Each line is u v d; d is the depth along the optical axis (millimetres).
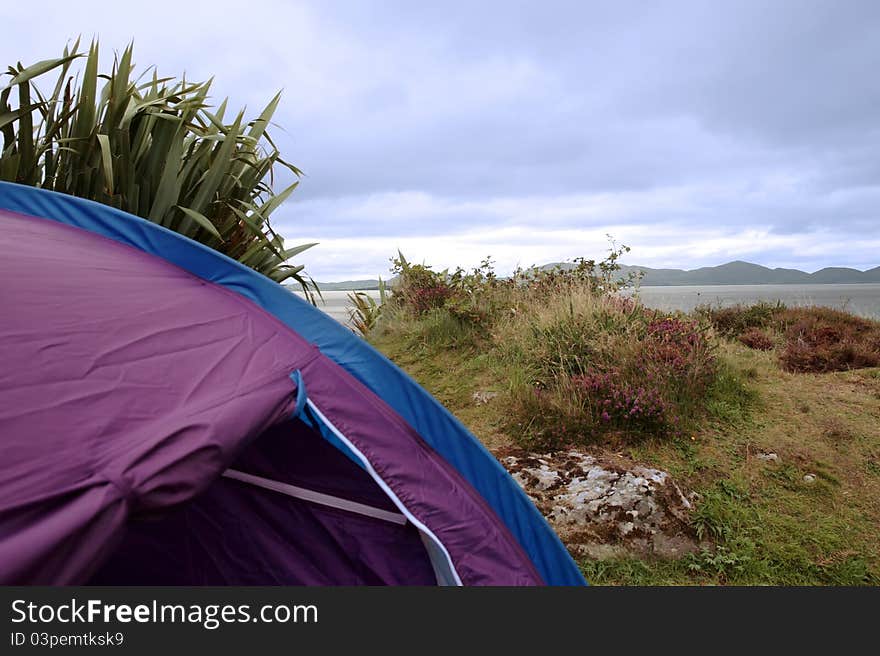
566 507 3418
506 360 5805
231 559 2076
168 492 1153
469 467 1893
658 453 4023
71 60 3680
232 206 4371
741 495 3625
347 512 2023
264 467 2078
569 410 4262
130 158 3875
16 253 1856
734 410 4688
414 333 7438
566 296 6598
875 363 6000
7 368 1282
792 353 6305
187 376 1500
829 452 4125
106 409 1276
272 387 1592
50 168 3883
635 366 4801
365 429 1761
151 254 2227
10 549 912
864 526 3375
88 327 1531
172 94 4137
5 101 3523
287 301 1949
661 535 3270
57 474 1075
